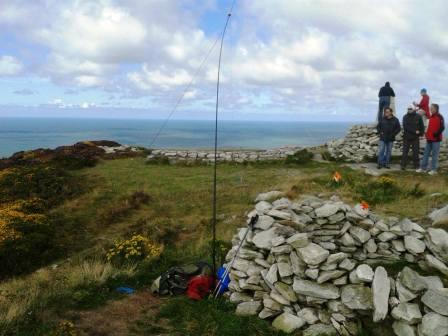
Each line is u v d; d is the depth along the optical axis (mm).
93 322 4238
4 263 6551
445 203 6434
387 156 11086
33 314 4285
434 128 9969
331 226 4887
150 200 9953
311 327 3932
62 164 14078
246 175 12023
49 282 5418
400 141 12586
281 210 5258
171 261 5996
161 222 8117
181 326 4125
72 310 4496
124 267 5824
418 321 3605
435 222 5145
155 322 4246
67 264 6484
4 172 11969
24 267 6633
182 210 9078
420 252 4359
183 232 7617
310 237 4801
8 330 3984
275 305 4246
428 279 3996
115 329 4105
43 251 7180
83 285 5109
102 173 13227
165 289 4957
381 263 4395
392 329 3719
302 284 4188
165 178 12203
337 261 4258
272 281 4383
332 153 13852
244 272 4727
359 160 12648
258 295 4496
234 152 15492
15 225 7652
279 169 12758
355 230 4746
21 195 10344
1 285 5691
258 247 4797
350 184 8461
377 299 3855
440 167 10820
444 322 3459
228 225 7551
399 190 7730
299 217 5102
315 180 9312
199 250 6410
